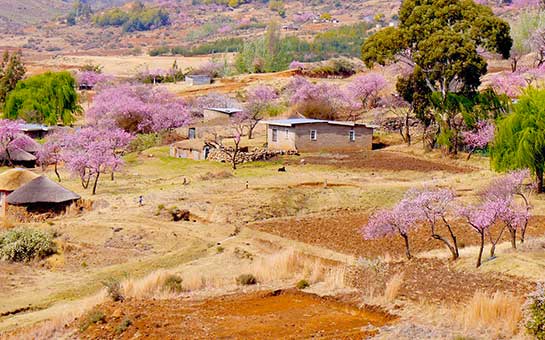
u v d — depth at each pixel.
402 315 26.03
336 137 76.25
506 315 24.14
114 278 36.16
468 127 71.94
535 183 52.97
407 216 35.06
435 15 75.44
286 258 35.28
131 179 64.19
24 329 29.00
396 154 74.44
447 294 27.91
